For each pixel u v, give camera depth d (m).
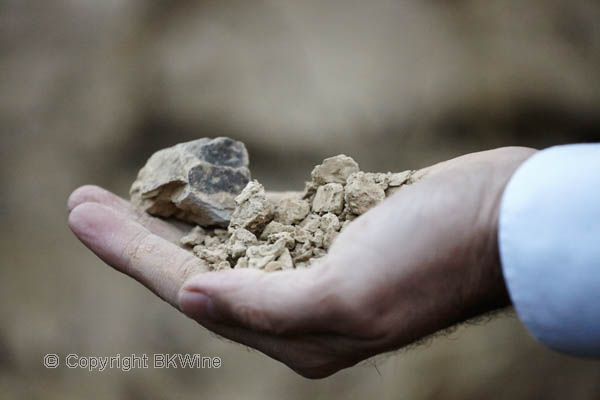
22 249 3.51
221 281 1.22
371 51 3.57
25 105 3.62
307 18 3.55
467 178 1.33
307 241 1.56
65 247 3.53
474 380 3.18
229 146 2.01
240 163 2.01
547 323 1.12
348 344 1.30
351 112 3.56
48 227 3.56
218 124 3.62
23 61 3.65
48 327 3.35
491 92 3.67
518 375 3.21
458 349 3.17
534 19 3.68
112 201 1.93
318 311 1.18
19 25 3.64
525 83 3.69
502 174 1.34
